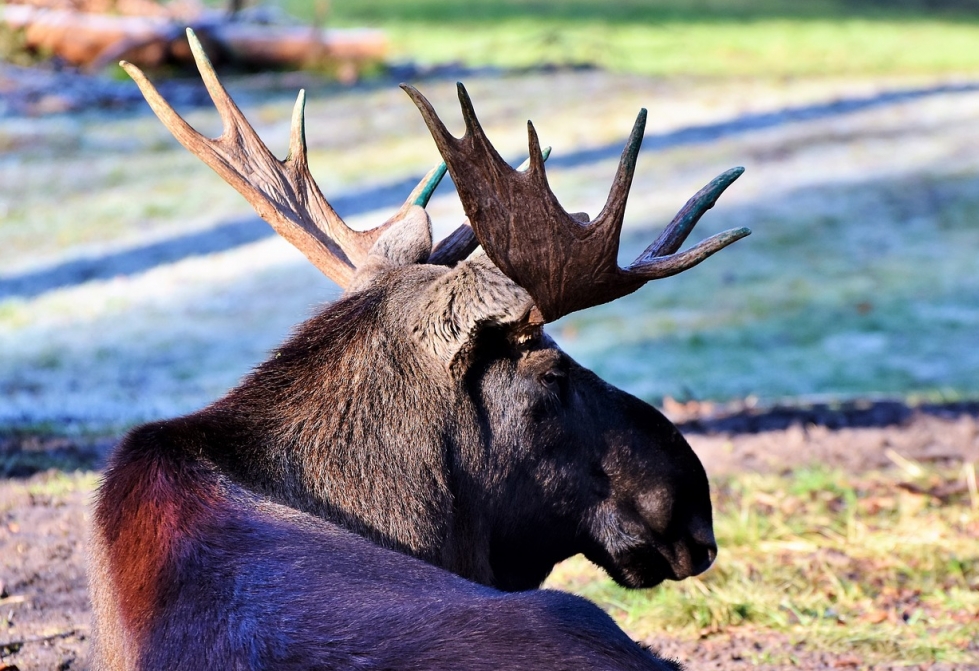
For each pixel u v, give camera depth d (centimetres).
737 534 2100
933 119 7431
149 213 6191
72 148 7175
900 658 1677
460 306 1172
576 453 1283
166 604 987
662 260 1156
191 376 4056
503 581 1321
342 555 1033
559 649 912
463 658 898
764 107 7825
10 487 2400
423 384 1192
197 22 8538
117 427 3111
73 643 1723
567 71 9112
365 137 7219
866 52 10638
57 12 8375
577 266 1137
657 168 6500
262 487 1133
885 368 4069
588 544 1323
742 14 13238
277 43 8675
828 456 2616
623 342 4441
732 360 4181
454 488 1205
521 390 1234
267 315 4778
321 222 1465
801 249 5441
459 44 10525
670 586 1934
